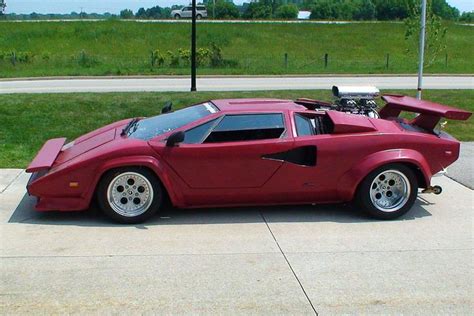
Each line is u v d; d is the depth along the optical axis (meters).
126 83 20.86
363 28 44.00
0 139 9.13
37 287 3.98
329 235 5.11
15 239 4.93
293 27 43.97
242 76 24.34
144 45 37.25
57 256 4.55
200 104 6.24
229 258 4.54
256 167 5.45
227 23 45.19
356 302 3.78
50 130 9.82
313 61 32.31
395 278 4.17
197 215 5.67
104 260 4.48
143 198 5.40
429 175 5.66
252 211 5.83
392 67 28.42
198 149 5.34
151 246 4.80
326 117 5.75
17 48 35.38
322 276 4.20
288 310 3.66
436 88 18.16
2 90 17.47
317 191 5.59
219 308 3.68
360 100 6.61
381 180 5.58
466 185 6.80
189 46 37.16
